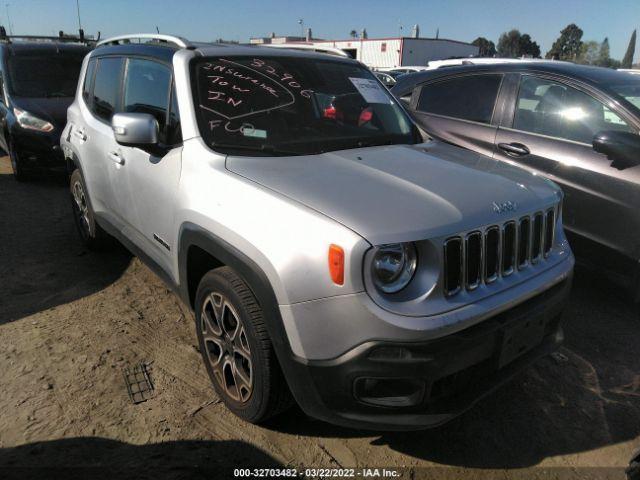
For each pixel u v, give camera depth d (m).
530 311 2.36
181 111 2.89
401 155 2.86
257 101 3.02
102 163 3.84
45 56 8.04
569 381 3.05
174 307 3.79
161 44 3.51
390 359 1.98
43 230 5.36
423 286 2.06
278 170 2.51
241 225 2.31
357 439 2.55
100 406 2.72
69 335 3.38
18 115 6.94
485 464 2.42
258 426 2.62
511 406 2.83
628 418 2.75
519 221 2.37
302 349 2.09
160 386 2.90
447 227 2.07
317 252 2.03
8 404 2.72
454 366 2.07
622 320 3.75
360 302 1.96
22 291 3.98
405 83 5.65
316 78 3.37
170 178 2.88
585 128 4.01
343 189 2.29
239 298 2.35
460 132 4.82
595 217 3.81
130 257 4.68
